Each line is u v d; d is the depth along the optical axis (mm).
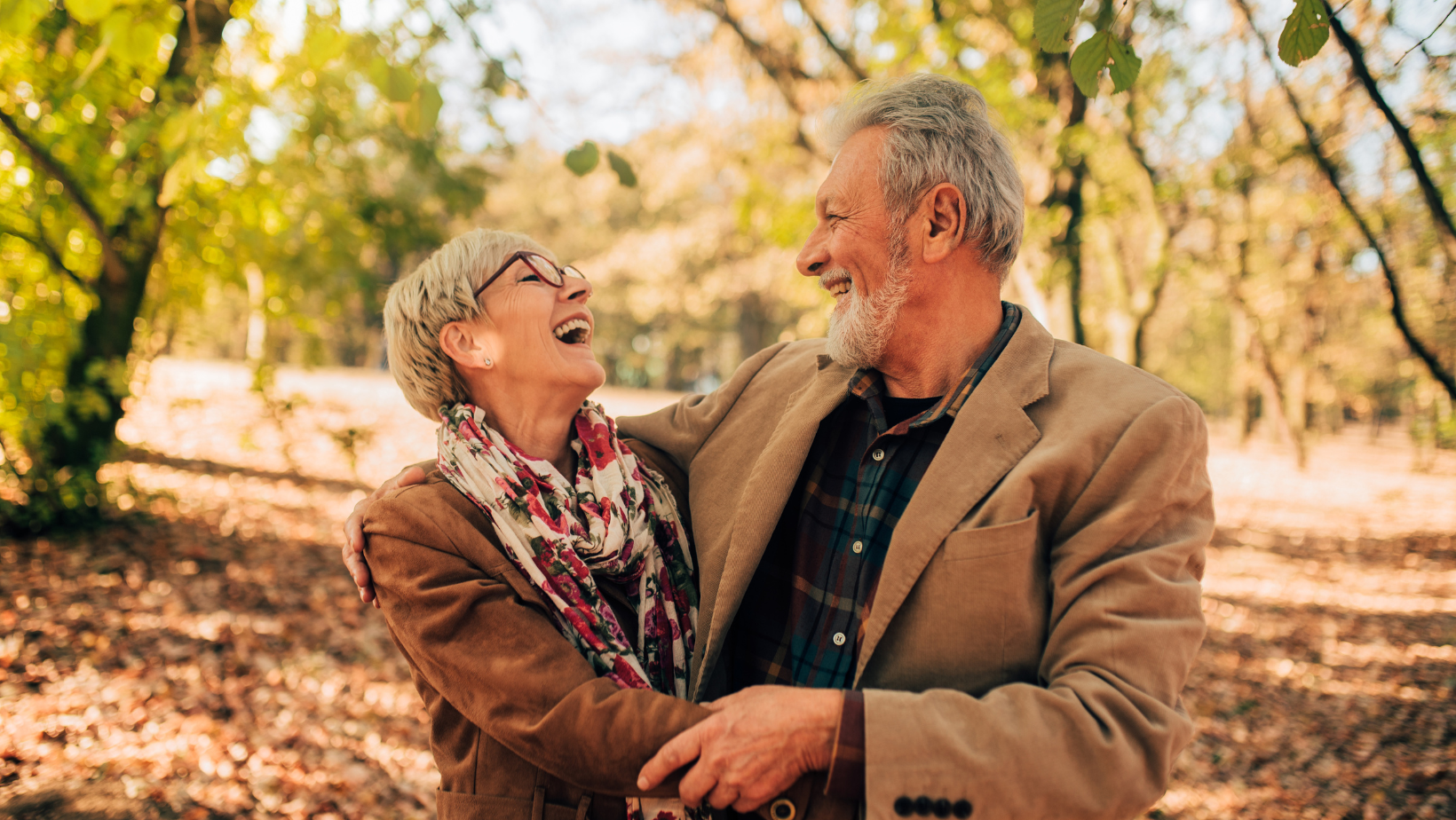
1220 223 15844
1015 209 1506
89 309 6402
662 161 14570
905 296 1481
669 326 39656
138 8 2283
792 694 1185
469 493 1421
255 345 7762
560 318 1555
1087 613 1184
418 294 1546
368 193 7664
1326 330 22578
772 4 10594
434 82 2475
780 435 1584
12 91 5664
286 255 7441
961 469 1356
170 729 3592
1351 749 4602
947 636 1287
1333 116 8766
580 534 1423
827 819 1229
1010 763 1081
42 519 5980
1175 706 1158
